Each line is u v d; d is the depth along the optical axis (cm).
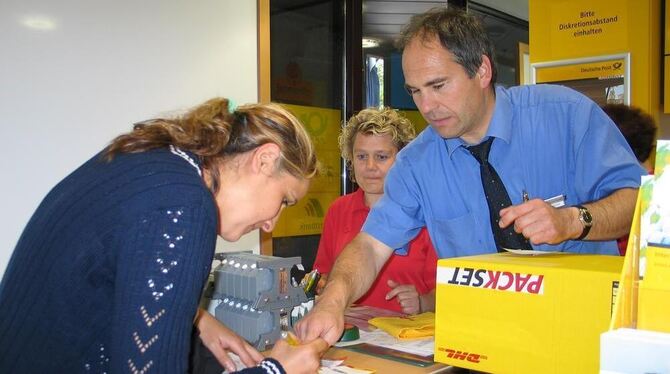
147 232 79
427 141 160
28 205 194
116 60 213
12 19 188
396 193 161
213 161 95
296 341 122
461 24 137
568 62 255
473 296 106
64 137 202
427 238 208
